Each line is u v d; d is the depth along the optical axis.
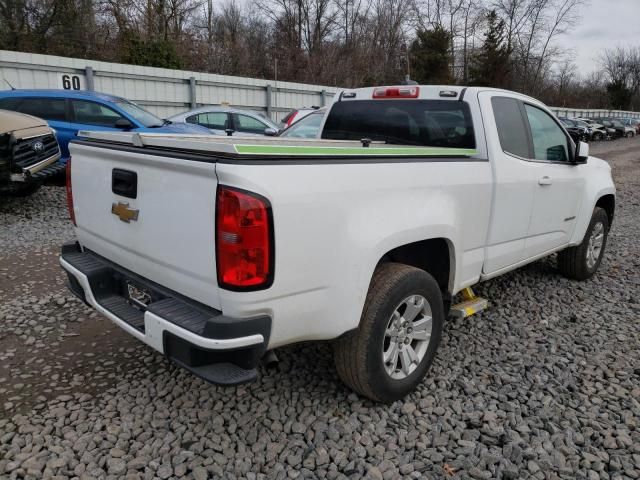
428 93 4.02
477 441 2.82
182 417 2.96
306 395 3.19
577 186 4.76
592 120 38.12
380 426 2.91
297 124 8.18
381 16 43.78
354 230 2.64
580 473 2.58
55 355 3.67
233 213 2.24
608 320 4.45
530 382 3.41
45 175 7.92
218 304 2.39
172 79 16.78
